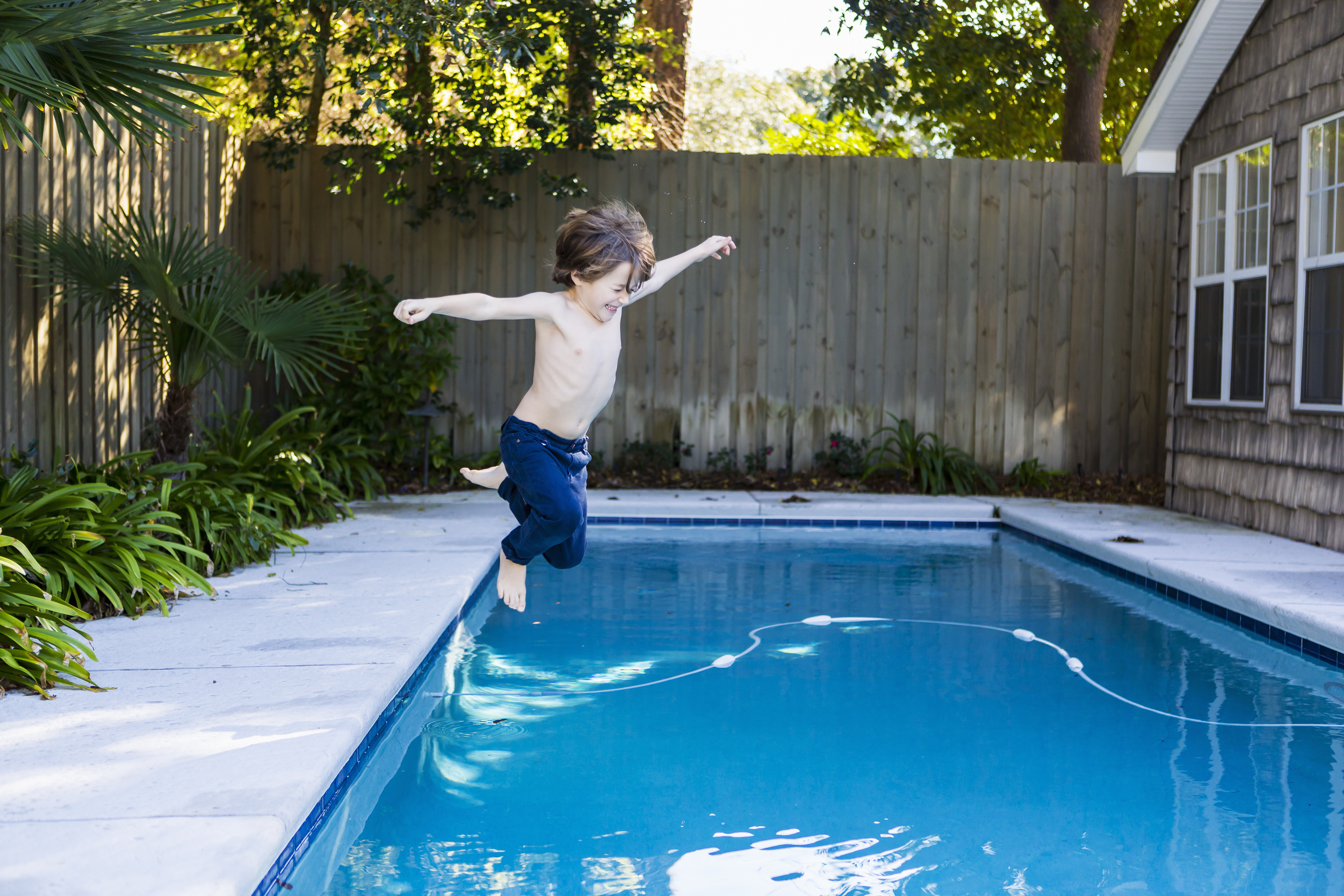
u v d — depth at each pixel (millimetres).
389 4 6820
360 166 8852
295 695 3068
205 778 2422
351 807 2795
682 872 2447
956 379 9367
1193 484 7680
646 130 11172
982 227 9305
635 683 4016
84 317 6051
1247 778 3092
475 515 7102
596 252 2711
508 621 4973
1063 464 9438
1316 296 6305
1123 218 9328
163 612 4027
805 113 21750
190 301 5918
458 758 3207
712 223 9219
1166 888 2387
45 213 5656
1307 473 6348
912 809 2844
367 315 8570
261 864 2045
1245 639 4742
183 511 4996
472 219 9023
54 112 3492
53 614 3627
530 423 2879
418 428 8883
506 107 8688
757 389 9336
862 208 9273
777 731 3488
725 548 6953
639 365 9289
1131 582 5934
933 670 4223
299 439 6941
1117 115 13391
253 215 9016
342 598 4426
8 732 2729
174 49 3623
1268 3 6777
